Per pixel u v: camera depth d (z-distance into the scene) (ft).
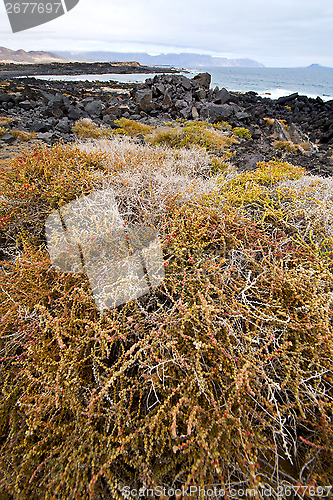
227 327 4.14
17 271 5.63
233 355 3.95
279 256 5.80
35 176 8.71
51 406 3.96
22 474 3.50
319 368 4.12
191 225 6.31
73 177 7.86
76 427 3.64
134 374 4.45
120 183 7.93
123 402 3.92
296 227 6.70
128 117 33.24
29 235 7.13
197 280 5.05
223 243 6.05
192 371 4.02
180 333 4.16
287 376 3.79
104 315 4.61
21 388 4.13
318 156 21.03
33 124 22.82
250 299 5.17
